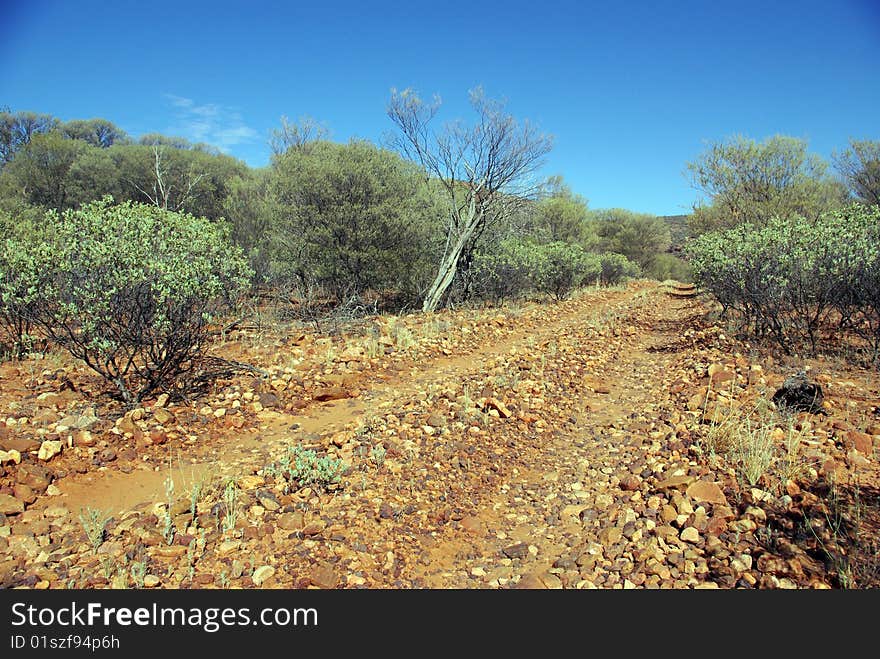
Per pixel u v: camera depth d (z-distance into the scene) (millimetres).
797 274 7938
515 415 5965
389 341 8992
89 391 5953
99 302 5180
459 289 15797
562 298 17609
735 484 4004
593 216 37906
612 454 5078
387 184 14398
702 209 18438
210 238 6180
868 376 6625
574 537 3717
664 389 7055
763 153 16953
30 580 2871
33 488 3848
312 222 13961
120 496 3951
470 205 15016
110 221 5598
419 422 5391
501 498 4371
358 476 4266
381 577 3168
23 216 13922
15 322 7359
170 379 6266
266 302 13742
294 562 3184
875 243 7230
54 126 35969
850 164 17984
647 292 21672
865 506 3553
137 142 38156
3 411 5168
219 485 4047
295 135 24250
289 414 5879
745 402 5816
